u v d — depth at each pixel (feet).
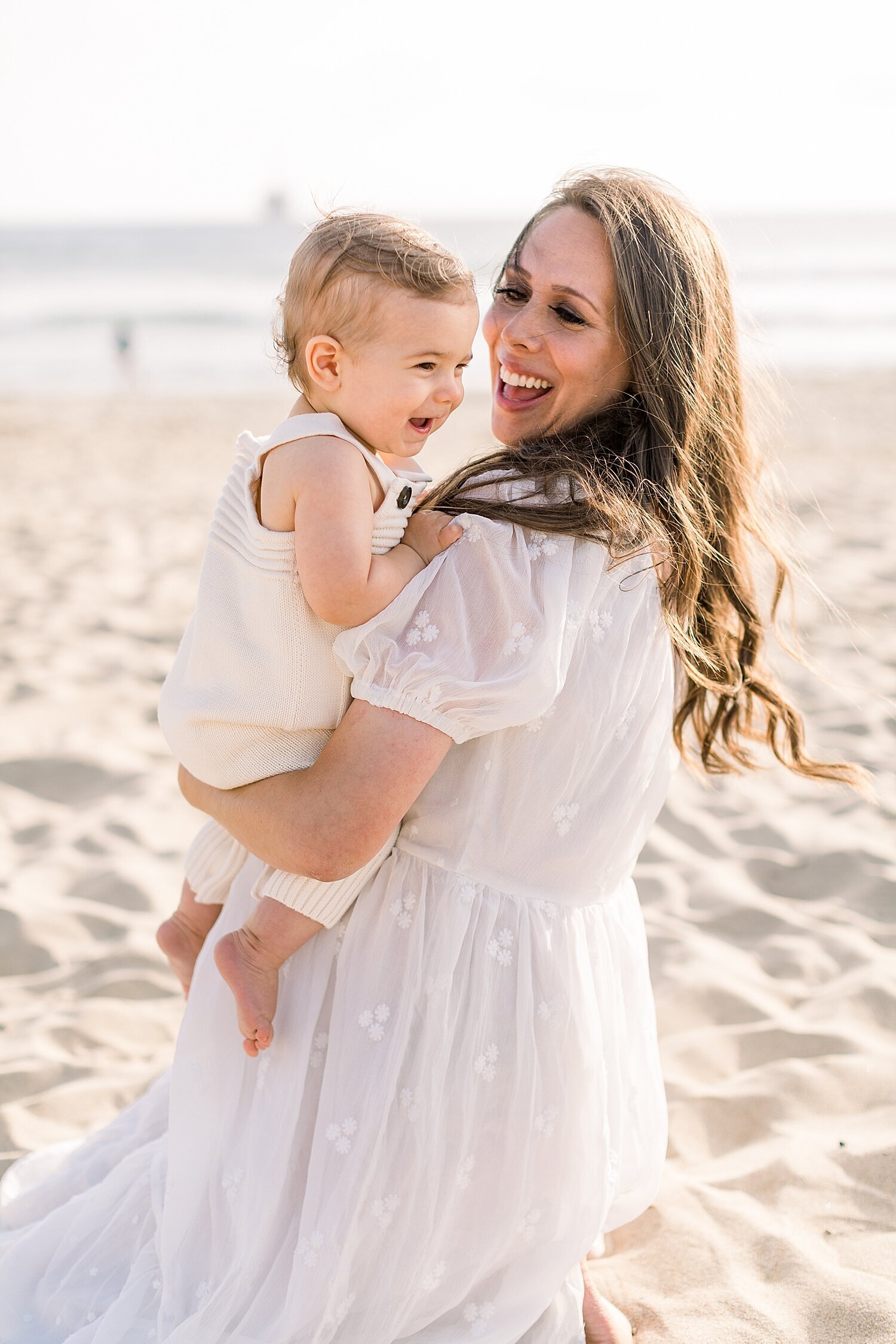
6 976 10.43
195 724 5.68
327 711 5.62
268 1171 5.60
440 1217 5.52
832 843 12.27
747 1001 9.56
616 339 5.91
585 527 5.40
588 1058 5.74
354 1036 5.55
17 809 13.51
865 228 227.61
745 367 6.86
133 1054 9.30
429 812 5.64
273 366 5.96
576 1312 6.10
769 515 7.44
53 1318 6.34
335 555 5.19
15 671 17.87
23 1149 8.14
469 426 45.83
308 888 5.60
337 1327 5.46
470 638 5.27
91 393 63.46
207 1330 5.51
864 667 17.60
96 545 26.43
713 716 7.67
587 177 6.16
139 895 11.57
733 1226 7.21
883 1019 9.25
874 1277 6.66
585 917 6.04
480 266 6.71
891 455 37.68
